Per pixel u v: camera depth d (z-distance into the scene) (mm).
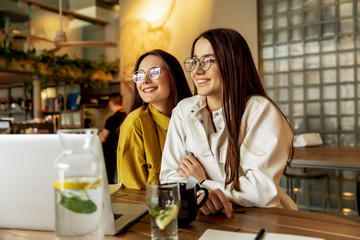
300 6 3693
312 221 775
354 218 2764
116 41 6879
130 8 5172
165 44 4746
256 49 3938
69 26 6832
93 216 573
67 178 560
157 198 633
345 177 3357
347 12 3422
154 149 1281
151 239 680
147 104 1494
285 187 3686
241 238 657
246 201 921
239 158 1019
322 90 3600
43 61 5645
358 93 3396
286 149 1002
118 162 1311
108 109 7109
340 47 3475
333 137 3551
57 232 565
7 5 5941
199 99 1194
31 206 718
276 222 771
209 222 783
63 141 577
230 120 1054
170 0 4672
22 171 705
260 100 1055
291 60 3775
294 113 3779
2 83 6926
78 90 6984
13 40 5855
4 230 753
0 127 3584
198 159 1154
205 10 4340
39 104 5945
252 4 3955
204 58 1085
